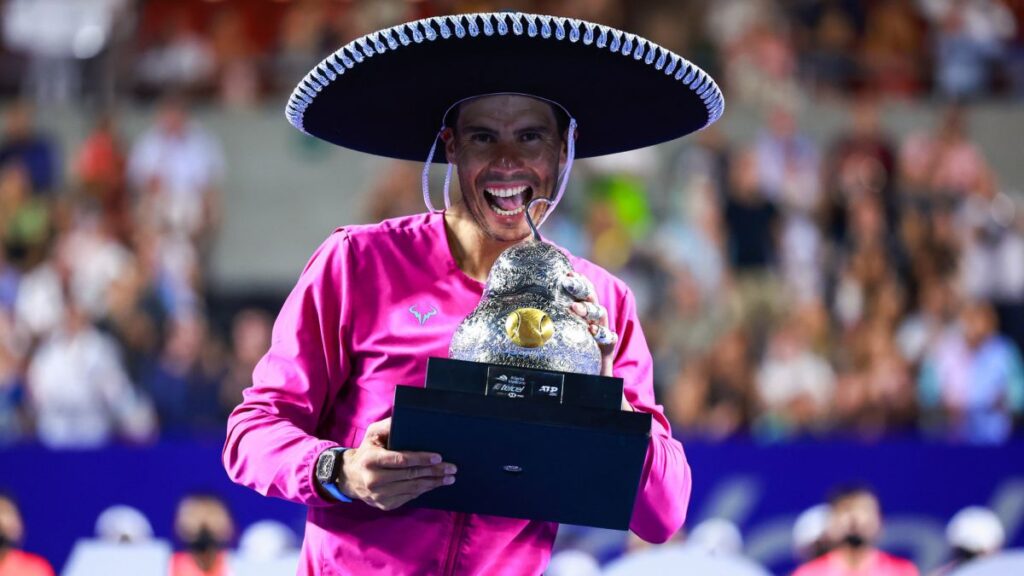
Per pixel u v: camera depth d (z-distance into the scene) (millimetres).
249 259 38500
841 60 39656
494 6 38125
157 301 30562
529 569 9023
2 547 19047
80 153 37812
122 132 39062
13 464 19234
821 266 32281
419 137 9906
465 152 9070
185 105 39906
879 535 20094
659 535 9195
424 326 8898
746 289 31312
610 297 9414
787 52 39094
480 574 8859
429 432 7363
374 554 8797
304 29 39969
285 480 8156
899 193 34312
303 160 39781
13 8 39188
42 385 27578
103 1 39594
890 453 20297
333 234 9281
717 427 26828
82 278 31234
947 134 35938
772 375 28031
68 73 39500
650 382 9547
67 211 33969
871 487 20203
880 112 39625
